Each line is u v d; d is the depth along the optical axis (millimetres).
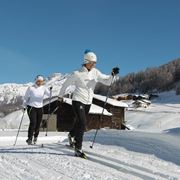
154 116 77375
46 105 36281
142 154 6977
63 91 7043
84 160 6230
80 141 6555
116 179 4949
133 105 98875
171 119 73812
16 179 4629
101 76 7148
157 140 8133
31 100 9516
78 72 6871
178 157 6797
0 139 15156
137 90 152250
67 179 4785
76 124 7113
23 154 6668
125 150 7305
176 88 137000
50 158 6270
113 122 44719
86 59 6891
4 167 5414
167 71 154500
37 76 9664
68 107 38219
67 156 6516
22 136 17047
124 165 5941
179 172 5836
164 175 5426
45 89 9727
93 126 38188
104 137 8883
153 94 135625
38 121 9586
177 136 8852
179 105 105875
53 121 36781
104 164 5996
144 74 160250
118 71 7109
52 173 5090
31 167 5457
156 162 6398
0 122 38000
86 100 6824
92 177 4980
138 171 5500
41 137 15422
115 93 140000
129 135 9109
